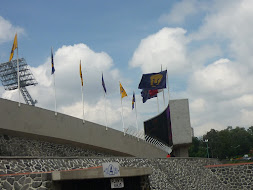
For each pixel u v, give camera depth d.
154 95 45.06
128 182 18.30
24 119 23.67
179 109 41.31
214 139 93.50
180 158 30.89
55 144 27.08
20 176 14.83
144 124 45.94
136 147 36.56
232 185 29.69
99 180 18.48
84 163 21.38
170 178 27.34
